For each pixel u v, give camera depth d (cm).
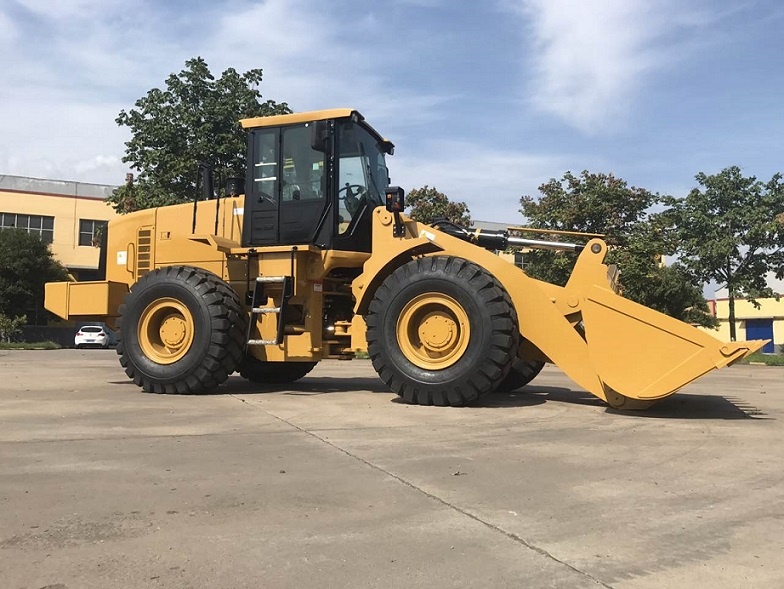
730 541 283
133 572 248
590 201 2062
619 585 239
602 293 606
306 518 309
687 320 2475
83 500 333
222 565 255
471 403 657
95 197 4397
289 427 535
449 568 254
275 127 781
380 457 429
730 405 688
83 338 3198
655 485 367
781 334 4100
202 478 375
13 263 3434
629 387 593
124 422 556
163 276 770
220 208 838
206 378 742
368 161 800
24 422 553
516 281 665
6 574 245
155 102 1914
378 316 674
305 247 731
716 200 2214
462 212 2205
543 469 400
